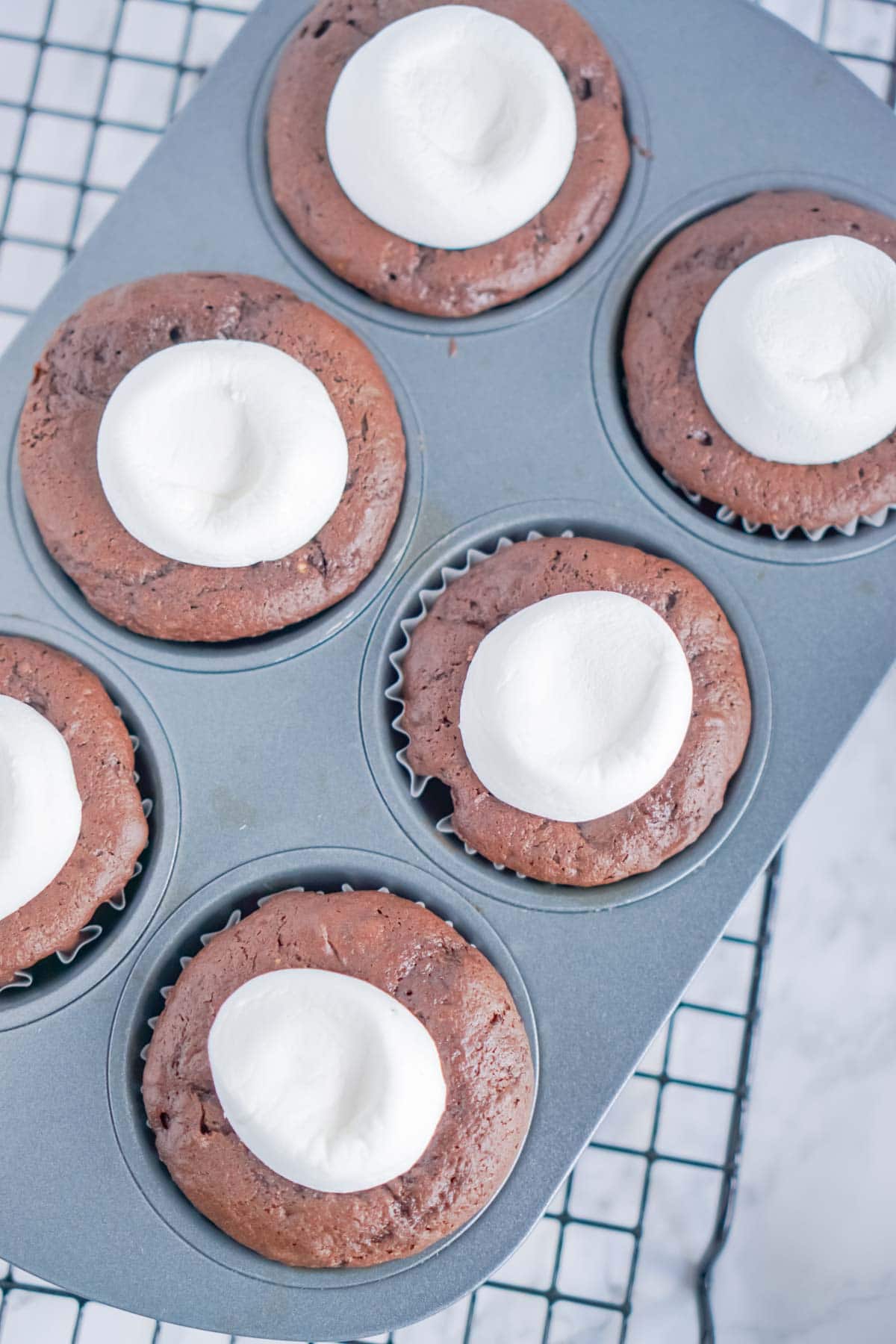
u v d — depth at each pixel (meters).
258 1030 0.45
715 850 0.47
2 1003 0.47
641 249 0.49
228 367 0.47
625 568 0.47
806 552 0.48
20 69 0.55
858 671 0.48
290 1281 0.45
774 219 0.49
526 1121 0.46
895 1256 0.53
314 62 0.49
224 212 0.49
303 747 0.47
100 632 0.48
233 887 0.47
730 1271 0.53
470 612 0.48
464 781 0.47
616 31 0.50
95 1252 0.46
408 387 0.49
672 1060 0.54
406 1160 0.44
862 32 0.54
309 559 0.47
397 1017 0.45
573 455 0.49
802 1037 0.54
